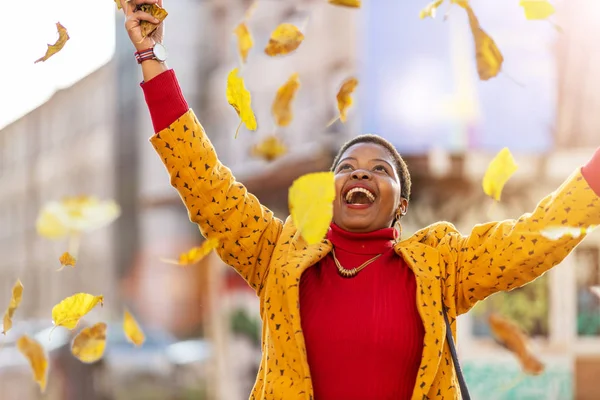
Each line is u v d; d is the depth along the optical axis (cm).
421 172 1459
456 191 1469
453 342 406
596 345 1394
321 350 402
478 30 430
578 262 1403
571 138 1452
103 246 2934
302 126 1675
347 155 454
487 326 1371
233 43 2141
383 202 434
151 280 2597
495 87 1434
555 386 1371
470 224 1472
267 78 1831
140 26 436
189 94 2202
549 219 399
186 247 2548
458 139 1443
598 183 397
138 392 1672
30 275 3628
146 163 2770
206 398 1712
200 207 429
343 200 434
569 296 1396
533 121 1448
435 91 1437
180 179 427
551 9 434
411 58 1438
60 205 455
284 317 409
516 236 404
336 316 404
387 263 422
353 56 1475
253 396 427
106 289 2845
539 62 1434
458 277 417
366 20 1444
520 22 1423
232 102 427
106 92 3003
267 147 1003
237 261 438
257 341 1722
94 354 467
